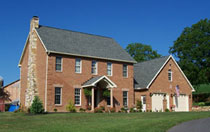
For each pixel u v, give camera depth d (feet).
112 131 49.55
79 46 108.37
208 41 157.79
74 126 57.36
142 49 218.38
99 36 124.06
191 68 159.63
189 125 54.24
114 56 114.32
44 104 94.58
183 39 168.76
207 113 81.66
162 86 122.11
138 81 123.13
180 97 128.77
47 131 51.62
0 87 153.69
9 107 130.93
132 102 116.26
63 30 113.70
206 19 165.58
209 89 227.40
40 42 102.68
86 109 101.50
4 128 57.67
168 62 127.24
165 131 48.29
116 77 112.98
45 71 96.68
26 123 65.16
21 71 123.95
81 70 104.06
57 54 98.73
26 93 108.99
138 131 48.44
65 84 99.19
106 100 107.34
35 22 107.34
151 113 85.15
